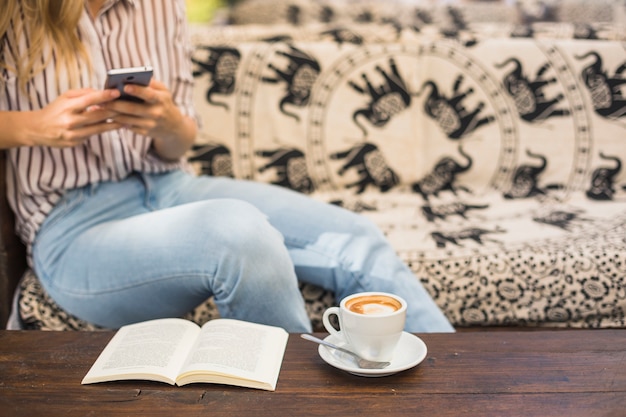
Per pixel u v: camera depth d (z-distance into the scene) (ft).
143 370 3.10
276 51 6.92
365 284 4.66
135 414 2.83
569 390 2.96
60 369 3.20
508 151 7.02
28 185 4.76
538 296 5.27
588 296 5.27
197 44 6.97
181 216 4.24
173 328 3.56
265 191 5.14
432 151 7.04
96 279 4.33
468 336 3.50
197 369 3.05
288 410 2.84
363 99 6.97
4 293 5.08
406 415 2.79
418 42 7.12
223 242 4.01
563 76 7.07
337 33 7.18
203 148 6.82
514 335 3.50
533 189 7.02
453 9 13.55
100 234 4.45
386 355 3.15
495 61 7.06
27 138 4.41
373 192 7.00
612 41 7.29
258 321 4.09
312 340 3.34
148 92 4.40
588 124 7.06
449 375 3.10
